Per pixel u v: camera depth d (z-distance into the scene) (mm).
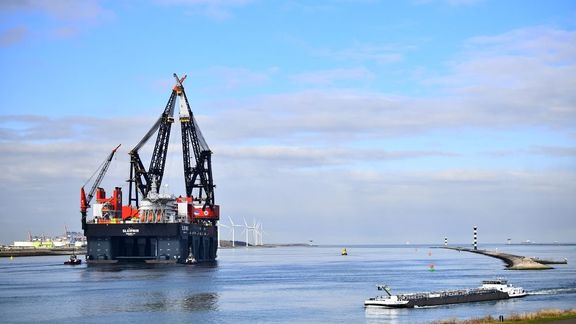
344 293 186375
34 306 156375
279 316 139500
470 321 115875
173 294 181625
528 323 110688
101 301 165250
